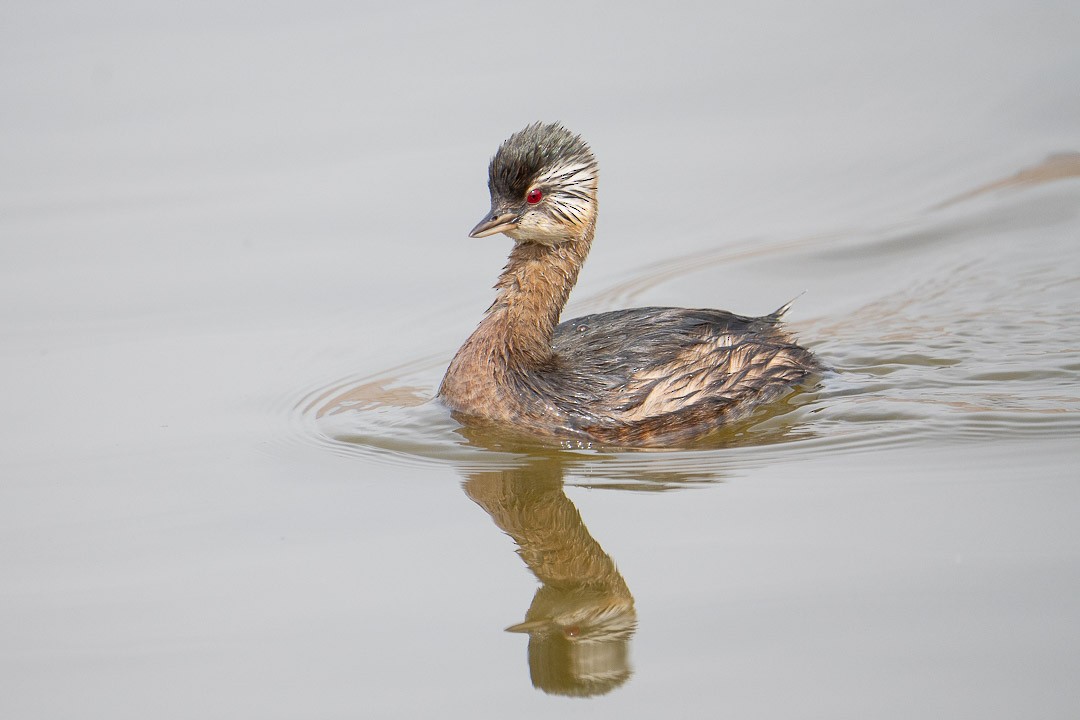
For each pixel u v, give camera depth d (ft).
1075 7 86.43
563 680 34.14
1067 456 43.91
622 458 46.50
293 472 45.91
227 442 48.52
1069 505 40.34
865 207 68.74
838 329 58.13
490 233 49.47
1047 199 68.28
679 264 64.49
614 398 48.57
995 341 55.72
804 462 45.06
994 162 72.08
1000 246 64.85
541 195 49.47
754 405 50.93
